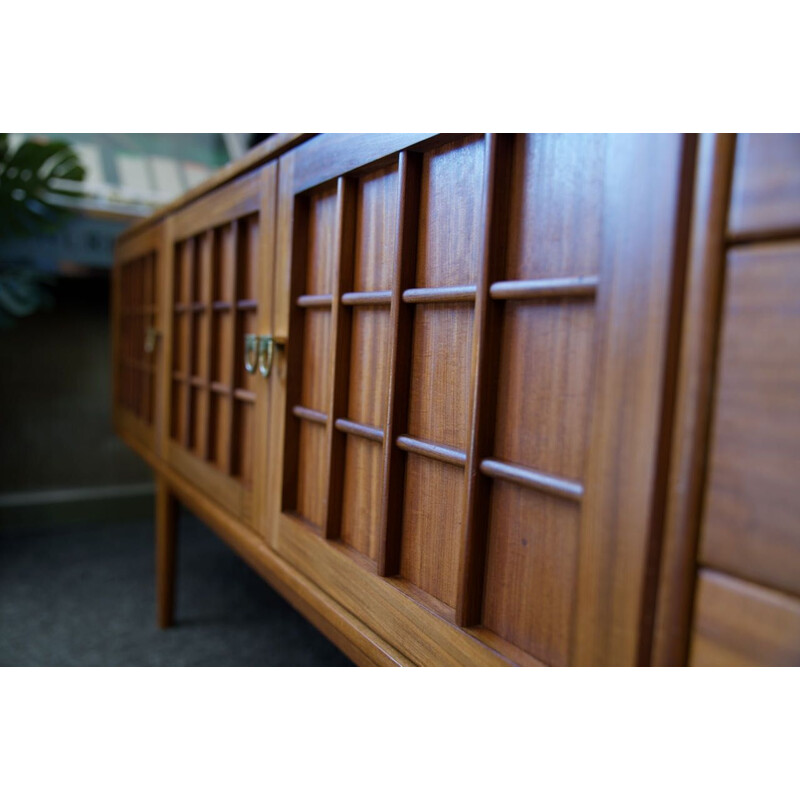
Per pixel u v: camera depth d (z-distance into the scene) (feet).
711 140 1.07
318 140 2.31
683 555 1.13
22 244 6.38
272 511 2.68
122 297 5.49
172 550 4.85
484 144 1.61
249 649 4.60
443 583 1.77
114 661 4.34
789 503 1.00
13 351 6.88
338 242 2.16
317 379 2.44
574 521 1.37
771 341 1.01
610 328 1.23
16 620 4.95
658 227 1.14
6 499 6.92
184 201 3.76
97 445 7.37
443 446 1.73
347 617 2.08
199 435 3.74
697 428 1.10
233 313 3.13
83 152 7.01
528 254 1.47
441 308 1.77
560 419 1.39
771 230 1.00
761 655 1.03
